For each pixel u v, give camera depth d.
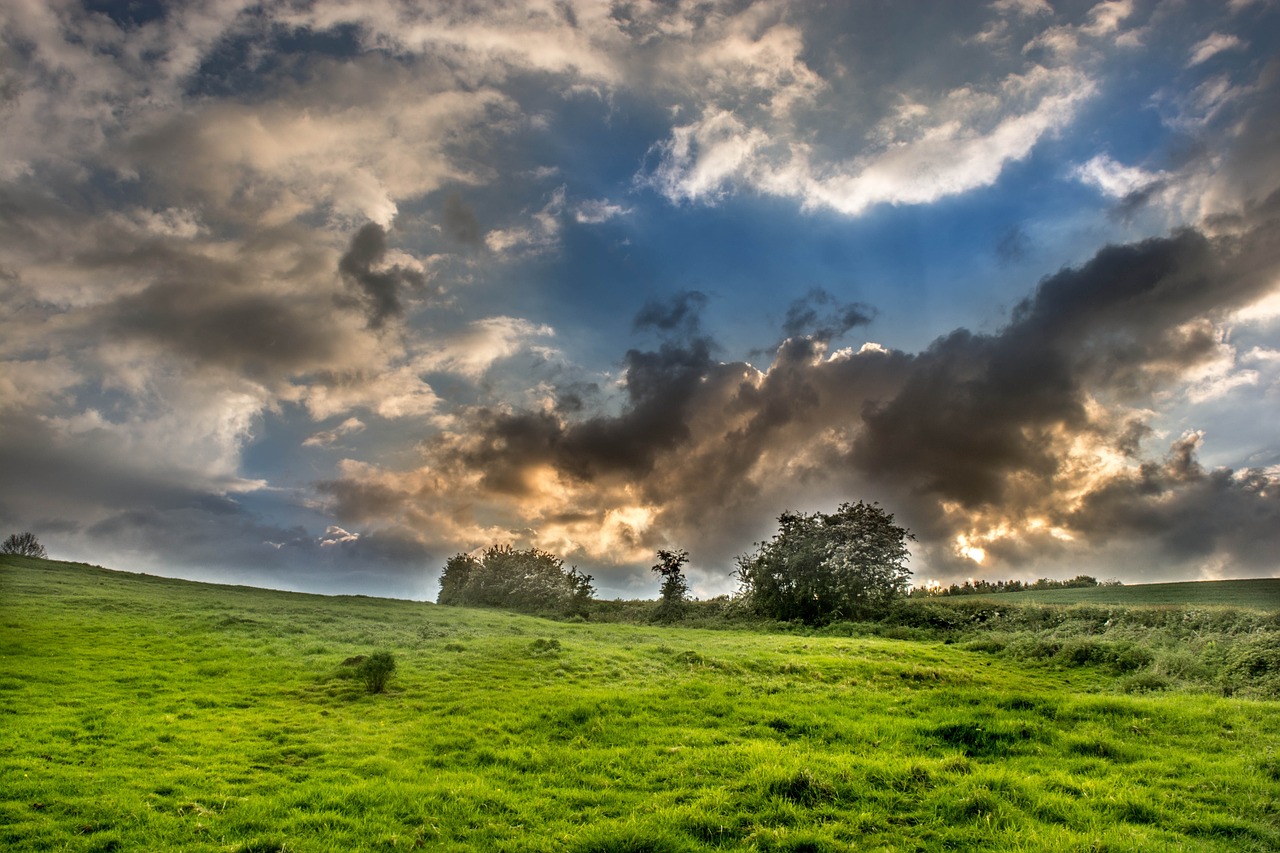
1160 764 15.62
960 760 15.41
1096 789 14.09
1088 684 29.97
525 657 30.17
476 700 22.45
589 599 70.88
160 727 18.81
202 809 13.55
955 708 20.05
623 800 14.24
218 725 19.52
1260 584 65.19
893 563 53.00
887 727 18.42
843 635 45.97
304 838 12.34
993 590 81.31
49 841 12.00
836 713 20.27
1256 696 25.64
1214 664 29.97
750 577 57.75
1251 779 14.53
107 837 12.17
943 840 12.13
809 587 53.12
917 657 34.16
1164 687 28.12
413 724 19.91
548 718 19.94
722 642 38.03
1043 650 35.41
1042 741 17.12
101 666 25.39
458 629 40.00
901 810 13.39
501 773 15.88
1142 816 13.08
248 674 25.62
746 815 13.11
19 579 46.75
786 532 58.47
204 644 30.61
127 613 37.12
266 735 18.88
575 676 26.55
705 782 14.86
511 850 12.00
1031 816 12.98
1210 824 12.68
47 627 31.50
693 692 23.44
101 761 16.03
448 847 12.14
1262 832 12.30
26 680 22.83
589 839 12.11
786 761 15.48
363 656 28.52
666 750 17.12
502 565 73.38
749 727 19.05
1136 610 39.94
